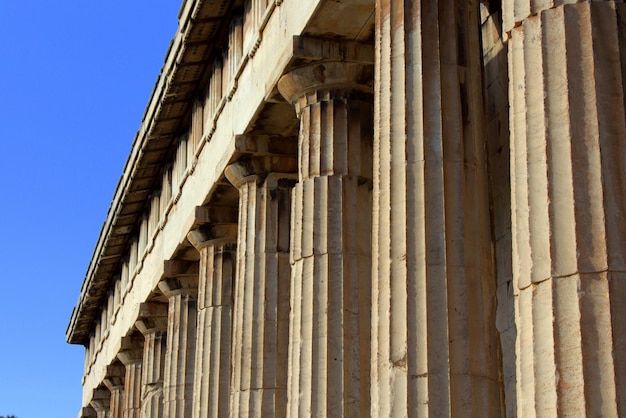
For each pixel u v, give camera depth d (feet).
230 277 94.27
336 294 63.31
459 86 50.65
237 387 76.43
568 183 37.68
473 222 48.78
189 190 99.04
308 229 64.90
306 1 64.49
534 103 39.42
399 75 50.98
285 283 77.87
